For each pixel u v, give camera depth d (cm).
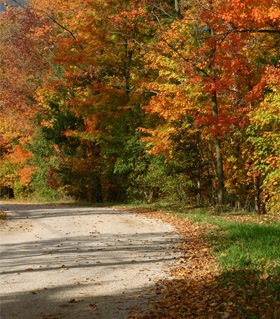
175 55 2067
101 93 2603
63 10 2980
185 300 675
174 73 2080
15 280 831
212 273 830
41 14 3147
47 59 3550
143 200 2755
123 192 3166
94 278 844
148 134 2556
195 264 940
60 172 3130
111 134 2812
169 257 1040
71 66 2767
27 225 1616
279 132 1689
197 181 2483
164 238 1316
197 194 2459
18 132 3722
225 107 2077
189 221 1617
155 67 2198
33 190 4203
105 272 893
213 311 607
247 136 2119
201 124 2028
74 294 732
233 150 2222
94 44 2572
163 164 2416
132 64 2703
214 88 1848
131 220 1731
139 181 2753
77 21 2808
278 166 1648
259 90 1911
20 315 624
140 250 1137
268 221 1520
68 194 3441
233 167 2205
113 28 2572
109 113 2673
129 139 2628
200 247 1130
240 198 2383
